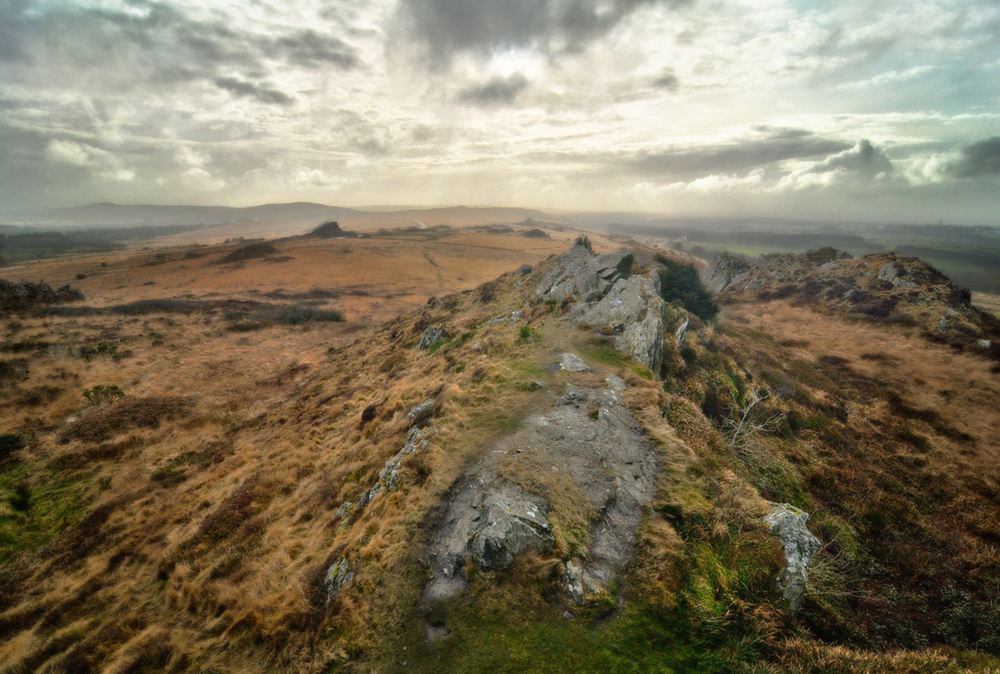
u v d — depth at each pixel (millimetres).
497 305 36500
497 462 11336
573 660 7121
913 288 41688
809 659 7340
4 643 10898
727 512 9836
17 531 16188
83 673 9430
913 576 12164
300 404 27422
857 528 14094
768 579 8594
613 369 17547
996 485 16516
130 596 11828
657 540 9094
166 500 17547
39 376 30344
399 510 10539
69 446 22234
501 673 6988
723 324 36125
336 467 16156
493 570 8516
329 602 8828
